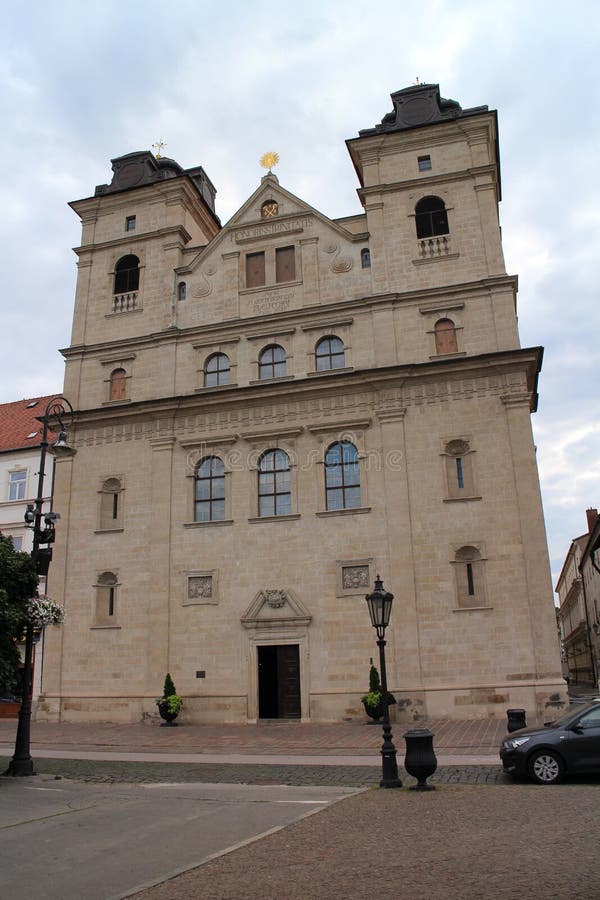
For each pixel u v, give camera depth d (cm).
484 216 3262
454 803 1277
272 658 2983
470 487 2927
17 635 1884
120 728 2853
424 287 3231
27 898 851
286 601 2959
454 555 2839
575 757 1449
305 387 3170
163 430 3338
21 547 3900
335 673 2848
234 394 3250
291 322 3331
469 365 2998
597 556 5981
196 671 2998
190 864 967
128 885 888
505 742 1539
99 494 3359
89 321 3688
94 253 3797
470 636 2750
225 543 3108
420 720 2698
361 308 3259
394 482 2966
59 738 2586
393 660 2791
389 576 2877
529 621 2709
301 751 2136
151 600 3122
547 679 2645
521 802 1256
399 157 3462
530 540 2780
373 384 3088
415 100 3572
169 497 3231
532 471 2844
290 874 891
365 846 1007
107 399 3531
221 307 3478
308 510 3042
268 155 3644
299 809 1305
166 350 3469
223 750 2214
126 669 3089
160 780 1698
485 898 762
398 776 1532
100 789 1588
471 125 3391
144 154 3906
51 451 2145
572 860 884
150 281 3631
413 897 777
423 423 3017
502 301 3111
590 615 7094
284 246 3472
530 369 3062
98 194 3850
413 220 3341
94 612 3200
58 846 1095
